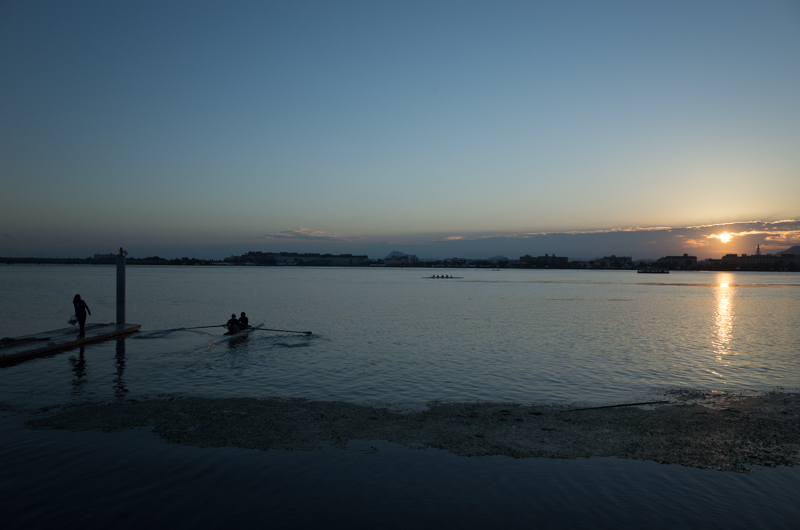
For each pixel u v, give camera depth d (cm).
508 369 2231
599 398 1744
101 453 1181
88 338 2869
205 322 4100
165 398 1684
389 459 1164
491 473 1095
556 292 9569
